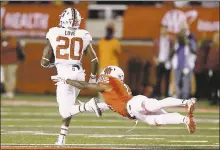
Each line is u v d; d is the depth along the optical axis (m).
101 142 28.86
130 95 24.91
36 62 55.72
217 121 39.50
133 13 53.72
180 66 49.00
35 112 42.38
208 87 50.31
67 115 25.81
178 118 23.81
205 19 51.94
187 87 49.44
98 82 25.25
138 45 53.28
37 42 55.53
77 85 25.31
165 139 30.69
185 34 48.78
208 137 31.89
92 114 42.62
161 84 51.16
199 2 57.81
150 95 50.62
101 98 48.81
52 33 25.94
